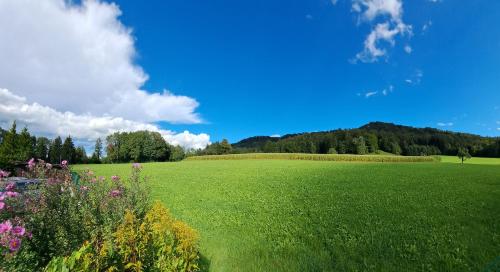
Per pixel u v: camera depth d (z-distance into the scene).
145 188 8.60
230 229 12.09
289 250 9.71
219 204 17.42
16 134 49.81
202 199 19.20
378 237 10.87
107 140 112.69
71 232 6.59
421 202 17.30
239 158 90.06
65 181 7.65
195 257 6.66
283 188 24.03
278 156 87.25
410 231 11.59
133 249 5.58
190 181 29.72
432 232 11.43
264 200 18.66
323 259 8.96
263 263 8.62
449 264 8.55
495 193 20.56
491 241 10.36
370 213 14.58
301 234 11.39
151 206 8.07
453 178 30.92
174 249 6.00
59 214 6.84
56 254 6.20
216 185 26.42
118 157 111.88
